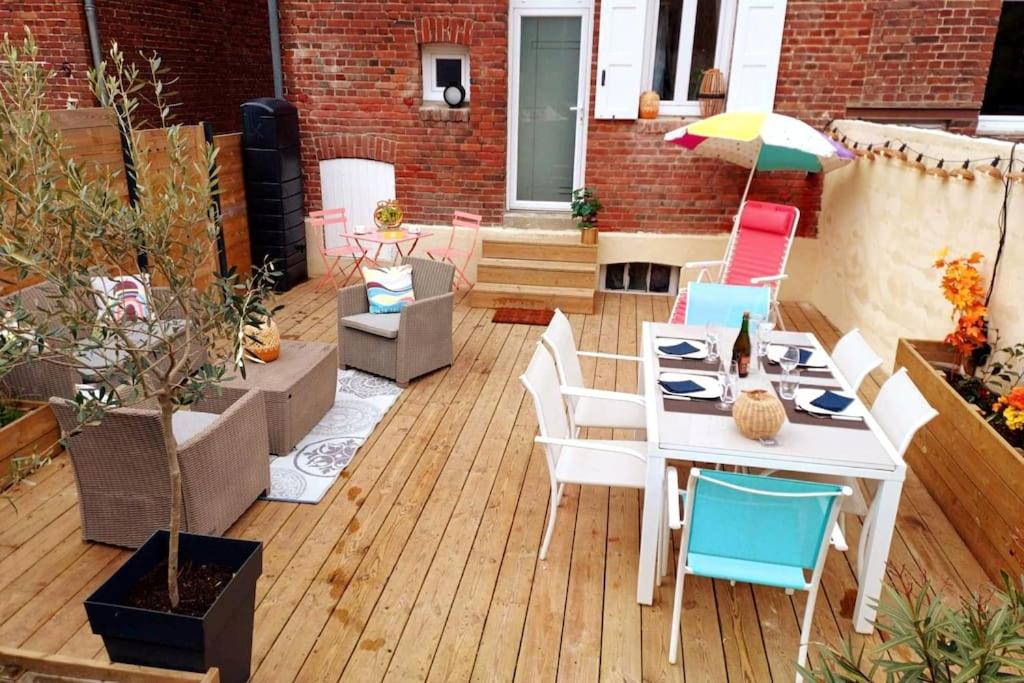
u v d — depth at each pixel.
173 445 2.27
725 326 4.62
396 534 3.59
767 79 6.88
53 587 3.15
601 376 5.61
